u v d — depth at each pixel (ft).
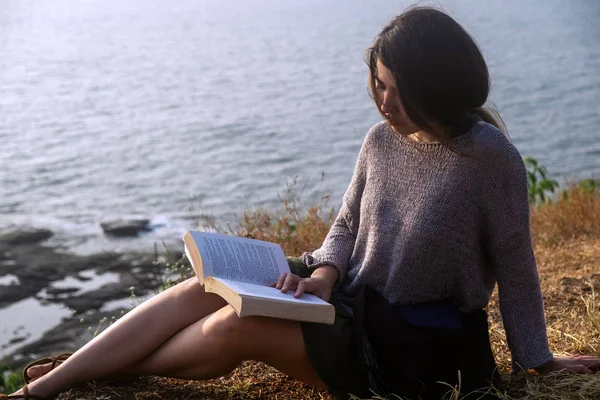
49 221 84.28
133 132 174.29
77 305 49.88
